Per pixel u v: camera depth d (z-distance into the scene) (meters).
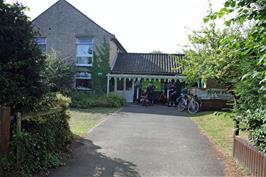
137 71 29.16
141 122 15.92
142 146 9.94
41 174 6.62
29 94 6.84
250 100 7.05
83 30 30.23
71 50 30.30
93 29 30.09
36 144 6.83
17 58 6.71
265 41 3.28
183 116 19.39
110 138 11.17
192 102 21.78
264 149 6.43
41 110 7.42
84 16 30.31
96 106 23.84
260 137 6.67
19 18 6.76
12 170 6.00
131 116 18.50
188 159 8.43
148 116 18.75
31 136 6.73
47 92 7.71
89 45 30.12
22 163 6.28
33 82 6.98
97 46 29.88
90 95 26.17
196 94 22.73
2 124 5.86
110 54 29.83
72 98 23.41
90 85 29.92
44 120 7.63
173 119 17.66
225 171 7.36
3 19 6.51
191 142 10.86
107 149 9.34
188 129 13.98
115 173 6.99
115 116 18.23
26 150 6.48
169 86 27.92
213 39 14.73
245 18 3.43
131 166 7.59
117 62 31.38
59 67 24.88
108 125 14.42
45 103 7.95
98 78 29.53
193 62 14.99
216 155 8.97
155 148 9.70
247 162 7.40
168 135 12.21
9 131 6.03
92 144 10.01
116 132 12.54
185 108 22.42
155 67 29.98
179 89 28.69
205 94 22.62
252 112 7.01
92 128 13.35
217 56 12.05
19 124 6.28
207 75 13.03
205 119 17.38
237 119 8.05
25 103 6.69
